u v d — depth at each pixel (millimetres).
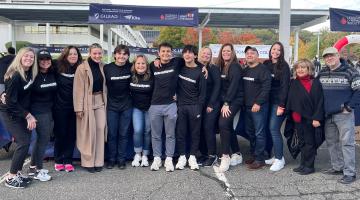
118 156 5898
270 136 6215
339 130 5219
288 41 9242
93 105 5574
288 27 9211
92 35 50062
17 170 4930
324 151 6988
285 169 5801
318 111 5289
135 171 5676
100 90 5633
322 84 5273
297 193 4758
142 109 5816
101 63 5688
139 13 9312
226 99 5664
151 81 5660
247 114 5855
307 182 5168
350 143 5164
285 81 5523
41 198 4562
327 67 5293
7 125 4844
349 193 4758
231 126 5801
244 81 5762
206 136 5871
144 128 5895
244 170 5738
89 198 4574
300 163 6004
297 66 5426
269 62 5934
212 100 5691
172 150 5801
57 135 5605
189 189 4883
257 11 14367
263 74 5570
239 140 7965
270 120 5766
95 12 9180
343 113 5137
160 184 5070
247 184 5078
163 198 4578
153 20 9383
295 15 14391
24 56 4648
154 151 5816
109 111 5715
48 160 6301
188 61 5590
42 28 47812
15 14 16125
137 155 6004
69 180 5242
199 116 5680
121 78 5613
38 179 5199
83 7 14453
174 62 5656
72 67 5477
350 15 9094
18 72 4621
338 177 5387
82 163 5625
